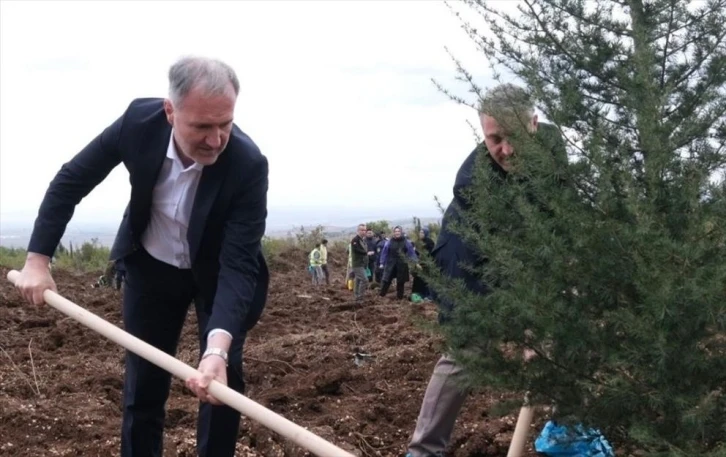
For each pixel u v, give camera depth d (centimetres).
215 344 329
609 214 280
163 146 351
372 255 2234
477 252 329
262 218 362
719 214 265
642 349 266
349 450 515
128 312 396
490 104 313
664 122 286
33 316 1098
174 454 498
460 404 392
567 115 292
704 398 251
